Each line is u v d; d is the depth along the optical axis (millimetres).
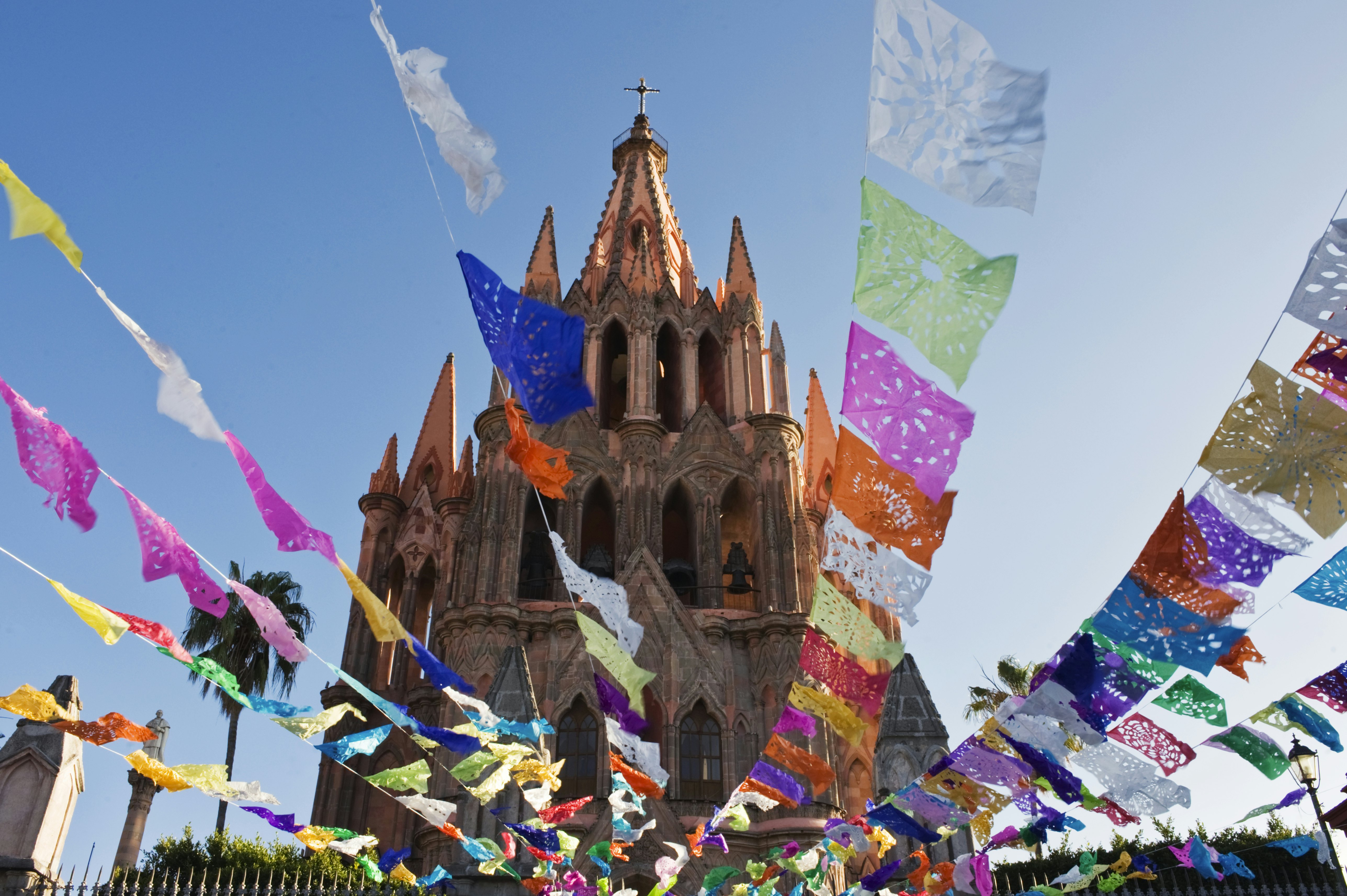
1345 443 9969
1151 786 14859
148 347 7691
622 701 15992
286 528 9219
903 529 11258
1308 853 34375
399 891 27406
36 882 21656
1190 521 10969
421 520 49312
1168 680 13070
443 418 54875
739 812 17656
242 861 38562
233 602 46094
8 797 22375
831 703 14258
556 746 36000
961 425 9953
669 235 60188
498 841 31453
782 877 27422
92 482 7973
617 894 17984
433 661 11648
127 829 36125
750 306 51938
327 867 38656
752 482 45625
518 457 9938
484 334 8883
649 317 49875
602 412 49406
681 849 17469
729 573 43594
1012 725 14086
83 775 23938
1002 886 39812
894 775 31359
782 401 48062
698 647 38844
